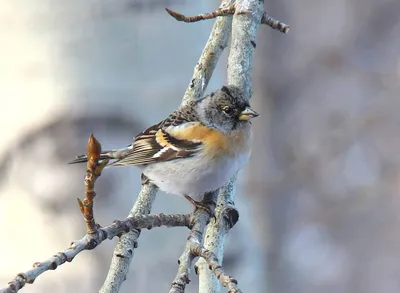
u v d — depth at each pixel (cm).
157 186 1002
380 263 2156
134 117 1169
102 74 1162
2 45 1149
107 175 1180
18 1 1147
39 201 1165
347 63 2475
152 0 1167
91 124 1164
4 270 1163
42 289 1181
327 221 2203
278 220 2200
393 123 2306
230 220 856
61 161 1162
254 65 2483
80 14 1152
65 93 1159
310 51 2523
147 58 1170
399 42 2505
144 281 1188
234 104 988
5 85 1153
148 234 1191
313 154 2295
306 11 2586
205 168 965
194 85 1053
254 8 1029
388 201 2200
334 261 2150
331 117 2359
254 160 2270
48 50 1152
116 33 1163
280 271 2138
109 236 725
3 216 1166
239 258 1336
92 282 1180
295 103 2427
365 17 2558
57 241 1166
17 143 1158
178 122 1014
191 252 739
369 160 2256
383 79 2408
